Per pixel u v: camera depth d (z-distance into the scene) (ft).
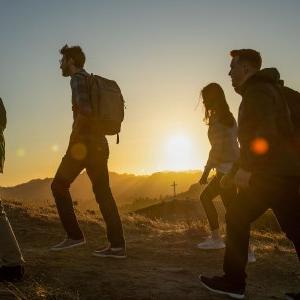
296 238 13.71
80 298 14.39
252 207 14.14
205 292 15.79
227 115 20.44
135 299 14.73
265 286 18.24
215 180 21.95
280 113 13.51
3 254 14.67
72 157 18.81
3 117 15.24
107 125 19.06
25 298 13.24
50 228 28.09
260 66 14.89
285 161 13.42
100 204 19.33
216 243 23.00
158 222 37.32
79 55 19.43
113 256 19.39
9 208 32.86
